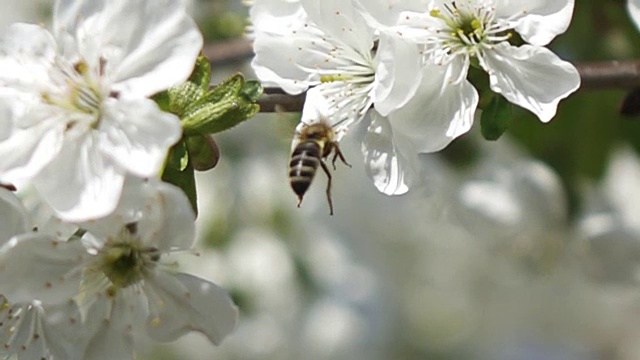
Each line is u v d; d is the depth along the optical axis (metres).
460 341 0.73
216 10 0.63
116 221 0.48
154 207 0.48
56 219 0.49
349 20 0.50
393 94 0.49
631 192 0.62
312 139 0.50
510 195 0.61
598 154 0.62
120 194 0.48
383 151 0.50
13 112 0.49
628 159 0.63
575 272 0.62
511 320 0.70
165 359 0.69
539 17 0.50
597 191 0.61
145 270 0.49
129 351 0.49
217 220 0.68
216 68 0.59
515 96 0.49
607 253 0.61
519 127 0.62
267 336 0.69
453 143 0.62
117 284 0.49
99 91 0.48
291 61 0.50
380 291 0.70
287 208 0.68
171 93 0.49
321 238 0.69
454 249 0.69
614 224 0.60
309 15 0.50
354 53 0.50
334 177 0.68
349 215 0.69
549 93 0.49
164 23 0.48
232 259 0.68
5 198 0.49
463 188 0.61
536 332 0.71
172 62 0.48
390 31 0.49
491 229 0.61
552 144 0.62
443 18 0.50
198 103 0.49
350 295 0.70
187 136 0.49
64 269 0.49
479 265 0.69
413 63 0.49
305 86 0.50
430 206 0.66
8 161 0.48
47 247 0.49
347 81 0.50
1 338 0.49
